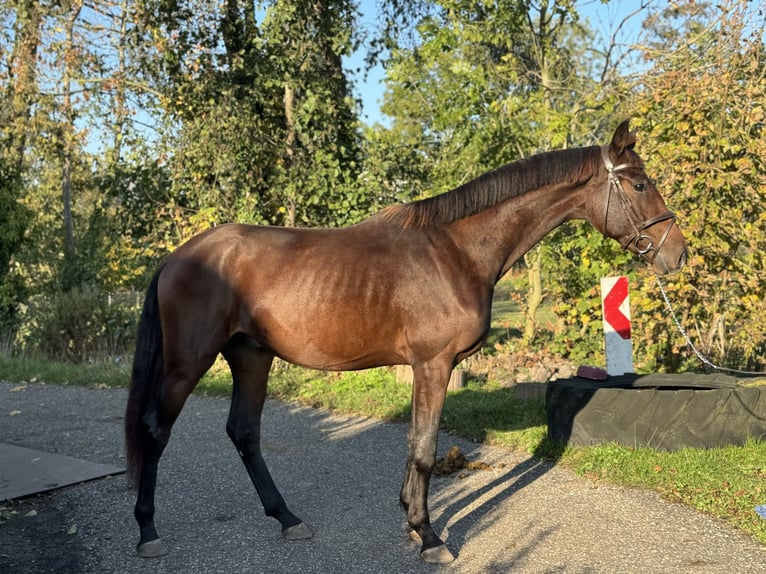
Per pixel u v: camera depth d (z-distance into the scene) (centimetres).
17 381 966
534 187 370
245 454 393
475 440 586
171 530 398
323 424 663
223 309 360
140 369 362
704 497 423
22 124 1478
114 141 1267
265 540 381
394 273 354
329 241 369
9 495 451
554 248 864
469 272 360
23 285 1362
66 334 1182
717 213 658
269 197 1052
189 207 1077
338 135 1060
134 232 1095
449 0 920
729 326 745
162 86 1127
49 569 347
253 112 1036
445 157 967
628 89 793
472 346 358
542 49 998
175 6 1034
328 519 412
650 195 373
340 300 352
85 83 1347
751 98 665
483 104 908
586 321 827
